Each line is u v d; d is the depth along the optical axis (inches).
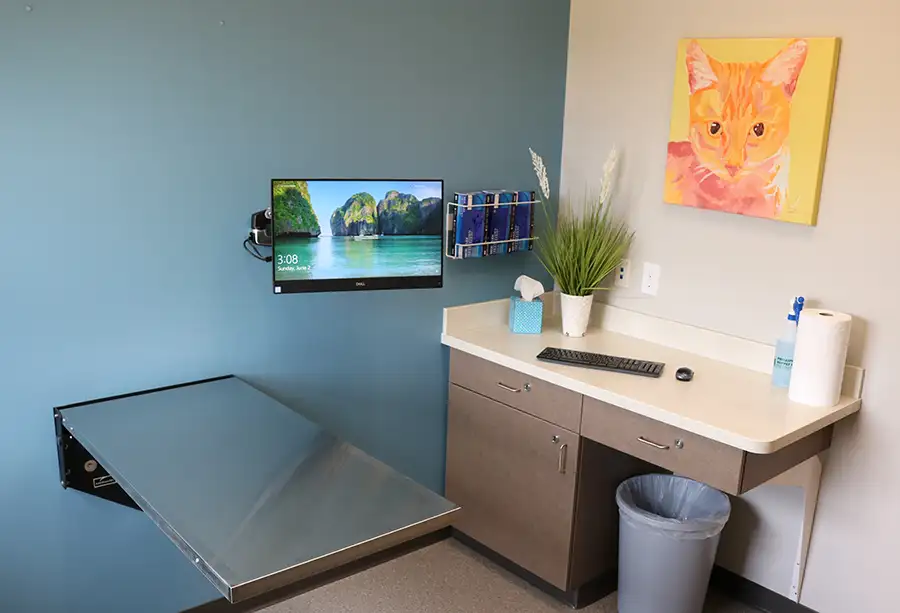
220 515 69.9
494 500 120.7
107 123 89.7
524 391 112.4
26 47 83.4
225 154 98.7
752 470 91.1
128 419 90.0
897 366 96.9
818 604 109.3
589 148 126.5
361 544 66.7
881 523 101.3
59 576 96.7
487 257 125.6
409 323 119.6
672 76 113.3
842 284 100.1
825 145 98.7
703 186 110.3
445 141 117.1
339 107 106.3
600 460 110.3
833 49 95.6
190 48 93.6
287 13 99.7
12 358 88.7
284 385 110.5
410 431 124.4
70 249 90.0
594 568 115.3
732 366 111.0
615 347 118.2
